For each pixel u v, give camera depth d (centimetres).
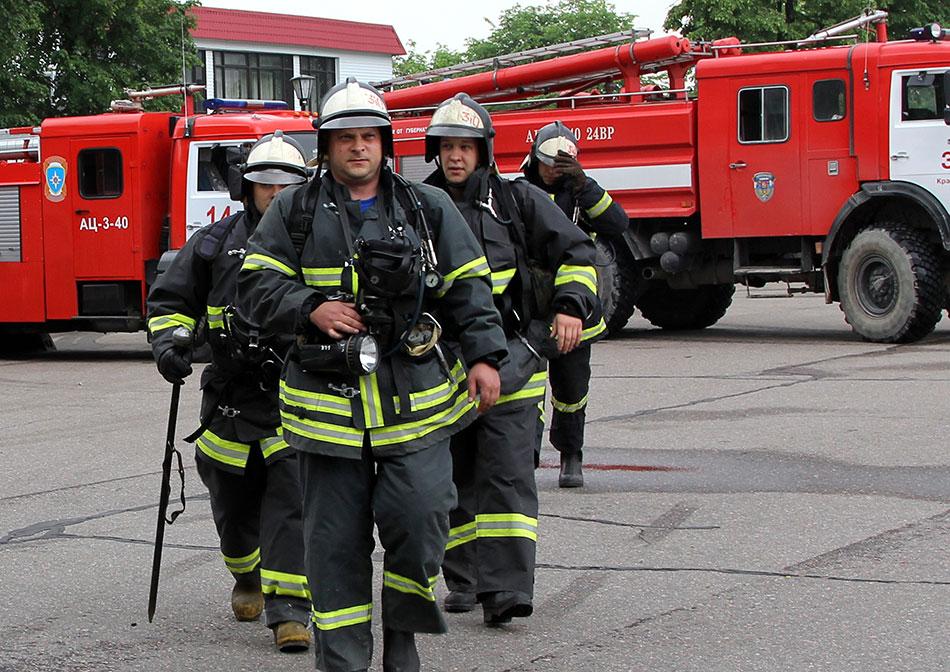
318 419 419
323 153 435
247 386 522
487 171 561
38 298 1805
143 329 1800
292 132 1669
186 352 526
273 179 518
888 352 1433
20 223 1806
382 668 477
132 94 1861
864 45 1537
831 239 1555
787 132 1574
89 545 716
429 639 530
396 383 423
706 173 1619
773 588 583
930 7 3403
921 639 509
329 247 427
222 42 4709
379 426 420
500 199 555
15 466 977
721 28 3056
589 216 726
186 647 536
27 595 623
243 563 562
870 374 1254
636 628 536
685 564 628
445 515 427
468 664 500
